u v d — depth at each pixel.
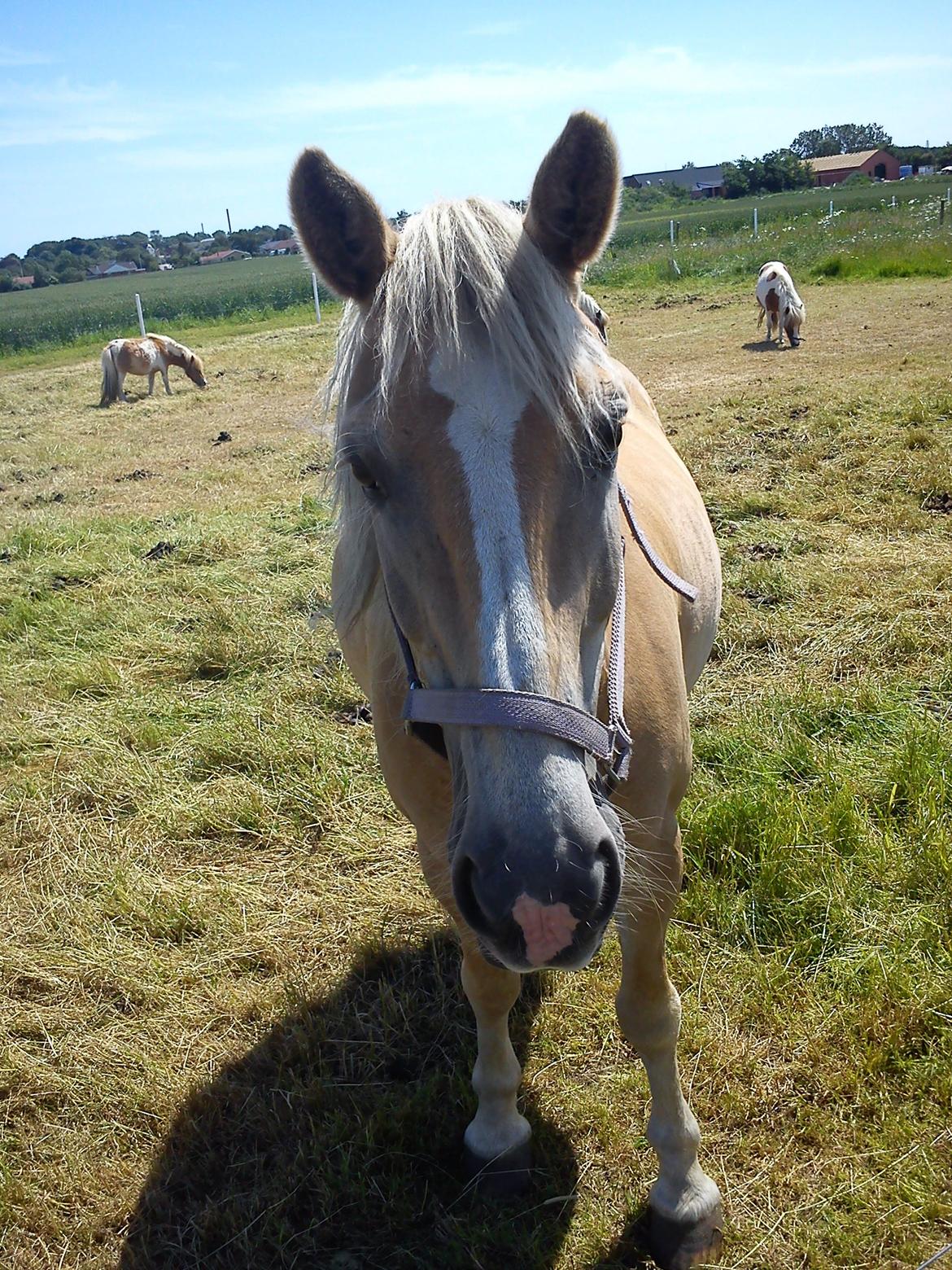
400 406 1.45
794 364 9.63
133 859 3.41
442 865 1.91
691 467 6.35
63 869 3.39
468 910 1.38
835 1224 1.98
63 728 4.22
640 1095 2.31
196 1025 2.72
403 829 3.42
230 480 8.08
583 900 1.28
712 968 2.61
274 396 12.92
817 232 21.92
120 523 6.89
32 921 3.18
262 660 4.62
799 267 17.88
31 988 2.91
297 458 8.64
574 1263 1.99
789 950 2.62
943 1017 2.35
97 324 29.69
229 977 2.88
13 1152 2.41
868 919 2.65
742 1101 2.25
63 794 3.80
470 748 1.37
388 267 1.62
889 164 75.81
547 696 1.33
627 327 14.33
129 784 3.80
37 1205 2.26
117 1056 2.64
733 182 63.44
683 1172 2.01
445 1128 2.30
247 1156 2.31
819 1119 2.19
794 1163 2.12
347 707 4.18
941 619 4.08
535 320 1.45
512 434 1.40
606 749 1.46
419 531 1.44
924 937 2.56
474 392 1.41
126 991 2.85
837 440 6.45
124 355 13.87
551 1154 2.21
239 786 3.73
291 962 2.89
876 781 3.15
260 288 36.34
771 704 3.63
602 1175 2.16
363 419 1.51
